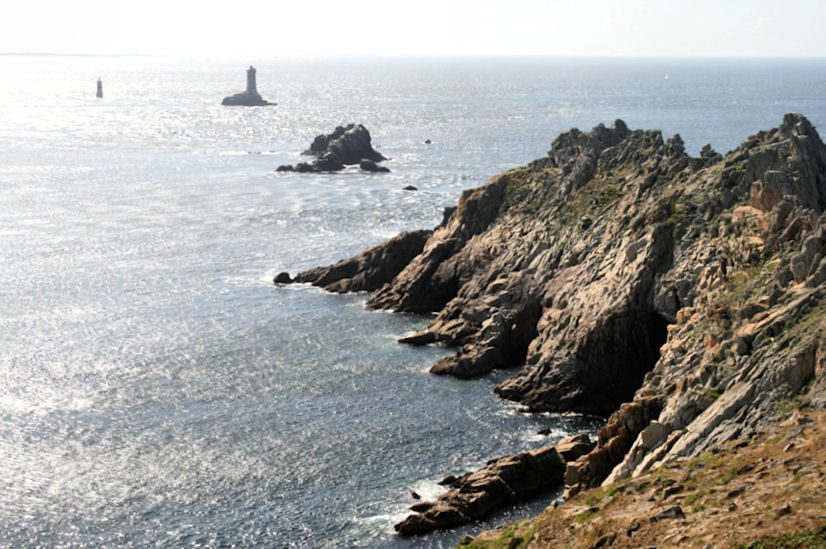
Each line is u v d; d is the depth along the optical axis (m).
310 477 60.69
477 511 55.28
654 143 94.19
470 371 79.62
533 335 84.31
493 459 61.41
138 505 57.16
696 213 76.31
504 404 73.56
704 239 73.94
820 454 39.94
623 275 76.69
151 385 76.06
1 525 54.66
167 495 58.31
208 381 77.19
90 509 56.62
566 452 61.28
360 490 59.03
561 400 72.75
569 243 88.12
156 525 54.88
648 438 54.03
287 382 77.25
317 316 95.88
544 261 88.00
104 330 89.50
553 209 95.12
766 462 41.41
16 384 75.69
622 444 57.44
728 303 62.78
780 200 69.75
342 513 56.28
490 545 46.22
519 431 68.25
